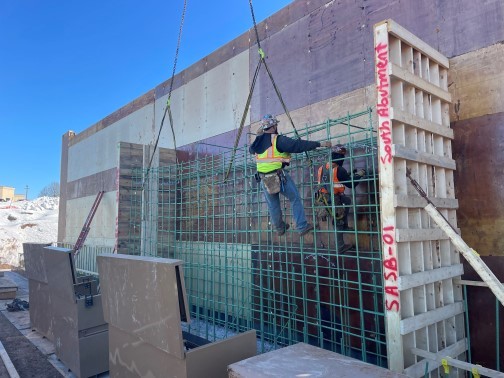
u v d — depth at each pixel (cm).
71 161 1611
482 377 415
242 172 747
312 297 589
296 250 621
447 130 432
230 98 819
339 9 614
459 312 406
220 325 736
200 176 850
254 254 701
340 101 598
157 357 336
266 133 465
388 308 339
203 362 315
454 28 478
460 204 453
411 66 393
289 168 615
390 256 341
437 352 373
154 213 888
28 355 602
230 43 830
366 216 527
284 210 648
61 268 541
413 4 520
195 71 929
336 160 500
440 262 396
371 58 562
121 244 854
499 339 406
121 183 873
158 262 322
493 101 438
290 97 682
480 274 299
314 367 256
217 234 793
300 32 675
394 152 347
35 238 2495
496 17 445
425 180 389
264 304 666
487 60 447
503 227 419
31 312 744
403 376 238
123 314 377
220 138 833
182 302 313
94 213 1221
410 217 373
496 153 431
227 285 679
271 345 619
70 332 528
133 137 1163
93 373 511
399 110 360
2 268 1967
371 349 507
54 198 4653
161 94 1052
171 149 949
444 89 455
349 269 534
